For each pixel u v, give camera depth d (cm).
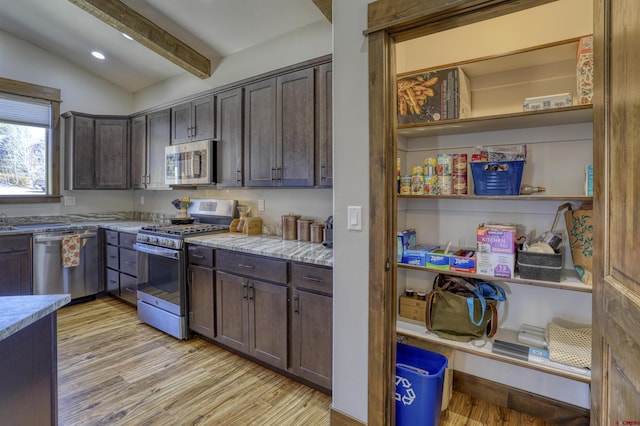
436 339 176
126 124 409
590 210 152
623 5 76
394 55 153
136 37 287
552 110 146
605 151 88
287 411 189
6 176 363
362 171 155
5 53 354
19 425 108
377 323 152
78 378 218
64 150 400
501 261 159
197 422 178
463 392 203
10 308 112
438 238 210
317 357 201
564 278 155
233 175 294
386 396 154
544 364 151
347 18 157
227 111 298
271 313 221
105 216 443
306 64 243
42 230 338
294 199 293
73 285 361
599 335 92
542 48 154
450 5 128
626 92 75
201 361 243
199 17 282
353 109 157
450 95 174
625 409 75
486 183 165
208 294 260
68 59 396
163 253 284
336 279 166
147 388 208
